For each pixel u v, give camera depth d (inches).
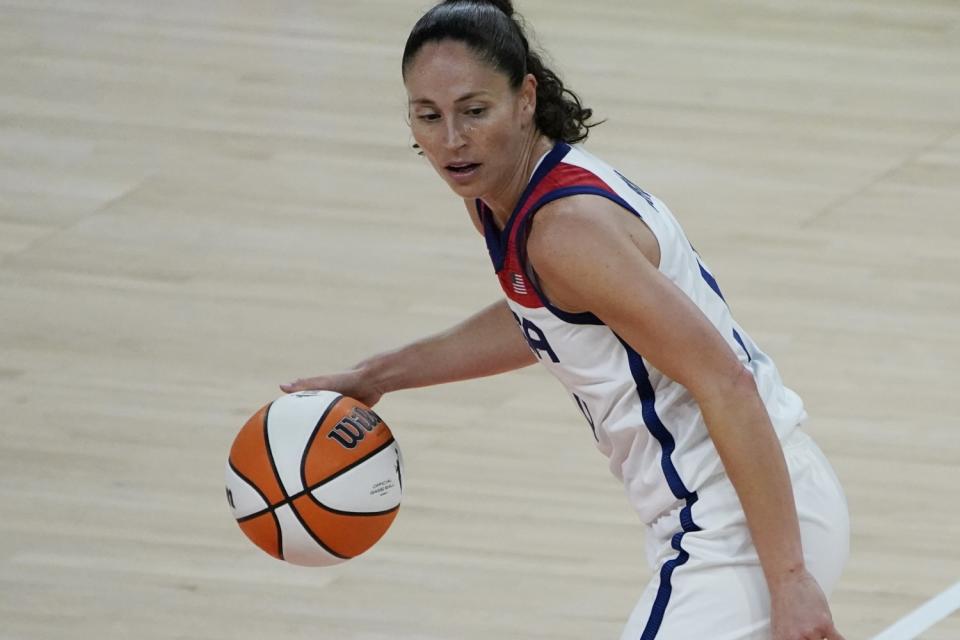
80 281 758.5
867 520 557.3
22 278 759.7
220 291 748.6
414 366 408.5
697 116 965.8
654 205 334.0
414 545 545.3
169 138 933.2
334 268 773.3
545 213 314.0
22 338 700.0
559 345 333.4
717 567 330.6
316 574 531.2
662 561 340.2
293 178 879.1
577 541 548.7
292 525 377.4
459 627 500.7
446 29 315.6
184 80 1023.6
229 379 666.2
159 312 727.7
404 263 778.8
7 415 634.8
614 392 332.5
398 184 872.9
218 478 592.4
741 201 847.1
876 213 831.1
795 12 1161.4
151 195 857.5
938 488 578.9
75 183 872.3
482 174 320.8
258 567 536.7
